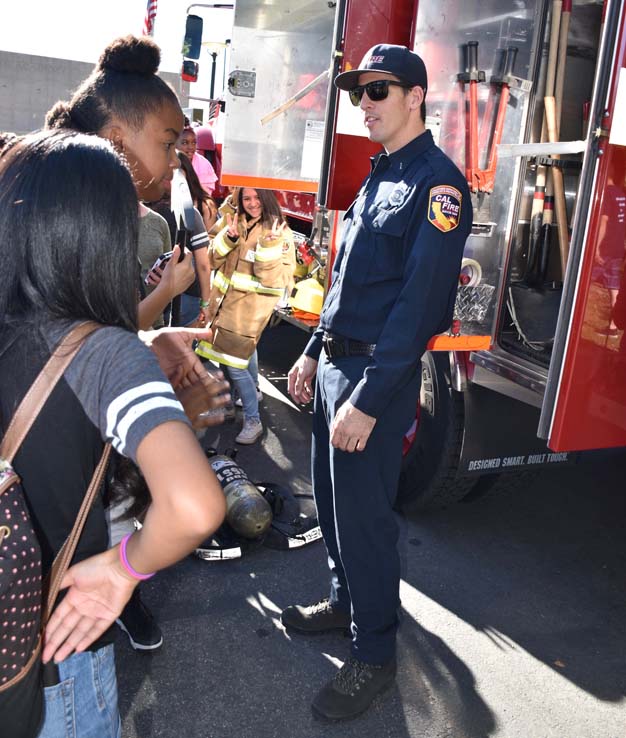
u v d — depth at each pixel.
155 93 1.44
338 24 2.80
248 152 4.16
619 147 2.17
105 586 0.98
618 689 2.43
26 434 0.94
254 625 2.66
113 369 0.93
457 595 2.90
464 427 3.11
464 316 2.84
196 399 1.31
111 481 1.13
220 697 2.31
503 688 2.41
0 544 0.88
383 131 2.19
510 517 3.57
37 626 0.95
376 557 2.21
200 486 0.87
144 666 2.43
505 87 2.74
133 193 1.02
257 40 4.11
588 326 2.26
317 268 4.82
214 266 4.12
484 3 2.69
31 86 15.54
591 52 3.46
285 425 4.53
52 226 0.95
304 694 2.34
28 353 0.95
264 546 3.18
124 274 1.00
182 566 3.00
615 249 2.24
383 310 2.14
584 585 3.03
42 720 1.03
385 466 2.19
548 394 2.33
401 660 2.51
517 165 2.83
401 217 2.07
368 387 2.00
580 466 4.20
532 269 3.40
